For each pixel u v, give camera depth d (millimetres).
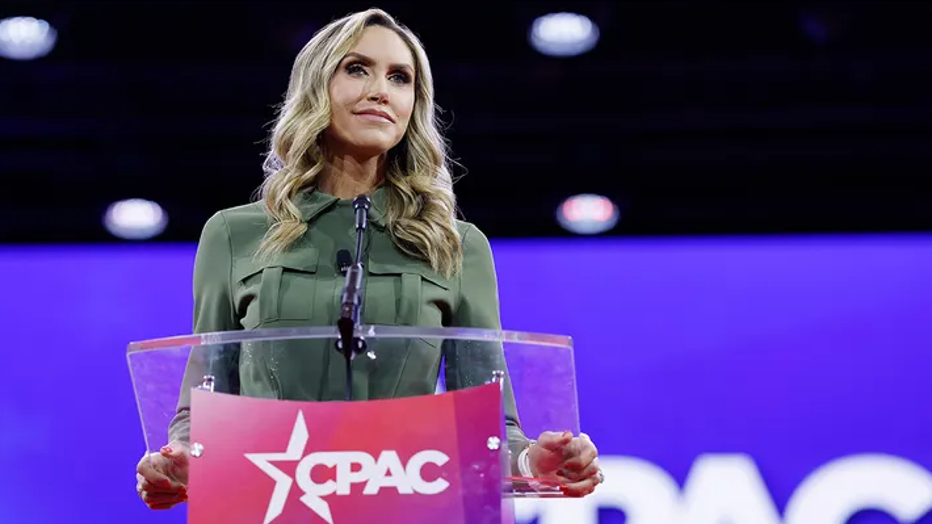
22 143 11758
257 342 3143
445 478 2842
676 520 8016
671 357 8391
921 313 8367
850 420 8164
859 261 8469
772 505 8016
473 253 3920
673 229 12133
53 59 10219
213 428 2893
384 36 3963
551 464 3119
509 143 11797
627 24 10102
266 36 10172
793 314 8414
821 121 11211
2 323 8508
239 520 2832
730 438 8172
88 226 12195
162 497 3180
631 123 11023
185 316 8641
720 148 11805
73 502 8133
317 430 2865
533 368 3119
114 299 8625
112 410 8328
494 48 10320
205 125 11047
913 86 10648
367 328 3004
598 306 8570
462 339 3027
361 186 3971
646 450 8172
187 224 12016
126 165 11797
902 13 9898
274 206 3816
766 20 10078
